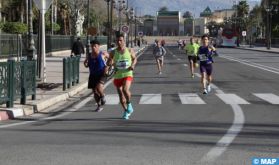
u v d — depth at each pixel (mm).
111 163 7922
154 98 18125
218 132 10844
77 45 37812
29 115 14484
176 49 90688
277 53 69500
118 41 13281
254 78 27141
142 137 10281
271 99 17516
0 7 56312
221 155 8492
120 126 11883
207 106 15711
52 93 18844
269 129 11258
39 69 22047
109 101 17547
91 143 9656
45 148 9195
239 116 13391
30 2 21641
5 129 11641
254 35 138750
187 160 8117
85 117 13727
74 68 22438
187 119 12930
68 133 10922
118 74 13305
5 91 14445
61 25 90938
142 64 42250
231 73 31062
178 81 25531
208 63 19562
